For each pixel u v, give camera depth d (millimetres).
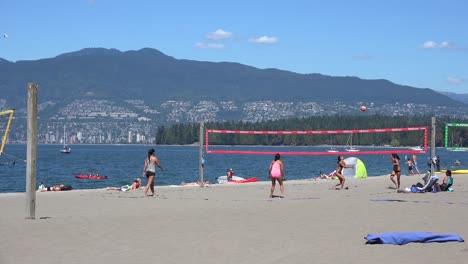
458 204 16031
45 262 8688
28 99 13367
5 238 10602
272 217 13398
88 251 9461
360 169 32219
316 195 20000
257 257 9000
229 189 23391
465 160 91938
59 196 19688
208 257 9008
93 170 57094
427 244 9953
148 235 10930
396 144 126500
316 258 8914
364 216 13477
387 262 8633
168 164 70188
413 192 20531
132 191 22172
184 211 14734
